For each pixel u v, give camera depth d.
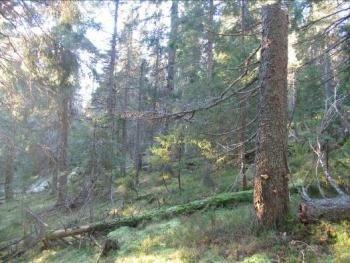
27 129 16.27
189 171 18.36
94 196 17.25
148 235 9.90
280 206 8.05
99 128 17.28
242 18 14.15
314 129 10.41
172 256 8.00
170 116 9.36
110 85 21.44
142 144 22.00
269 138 8.21
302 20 11.64
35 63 11.24
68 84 14.94
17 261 11.66
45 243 12.20
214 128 11.86
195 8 17.88
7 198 22.28
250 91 8.97
